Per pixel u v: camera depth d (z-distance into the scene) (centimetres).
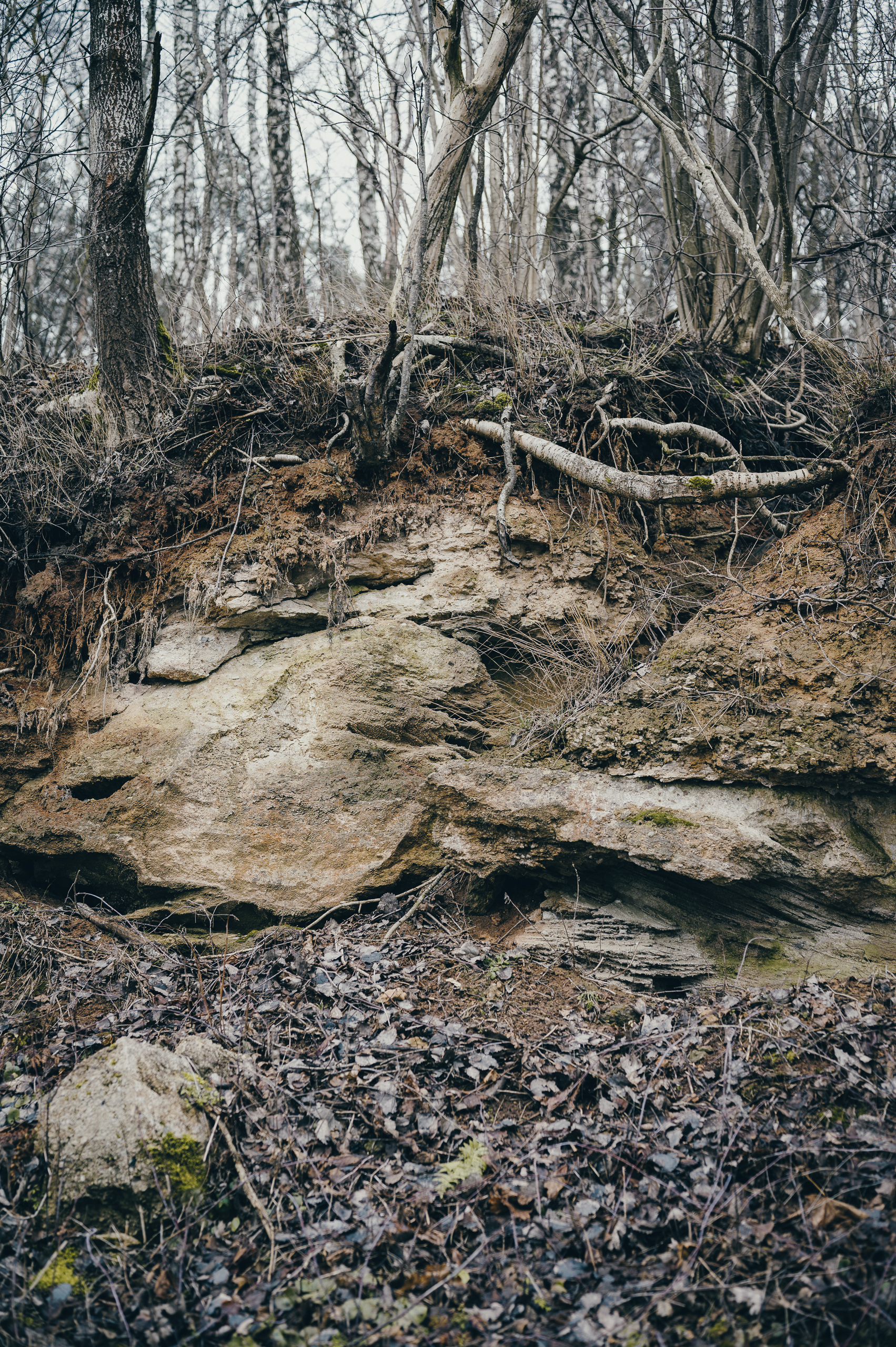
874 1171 307
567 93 1145
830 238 834
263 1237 309
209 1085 355
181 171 1184
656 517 586
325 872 498
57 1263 295
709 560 593
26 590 585
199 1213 312
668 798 457
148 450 590
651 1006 418
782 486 515
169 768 521
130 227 612
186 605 555
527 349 622
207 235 1046
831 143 899
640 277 1052
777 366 675
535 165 885
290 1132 344
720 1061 372
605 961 446
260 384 605
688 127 712
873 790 442
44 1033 418
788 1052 368
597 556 559
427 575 557
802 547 511
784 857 429
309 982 435
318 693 524
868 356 563
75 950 484
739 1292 269
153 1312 276
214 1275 291
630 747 474
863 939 431
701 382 637
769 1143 325
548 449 555
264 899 496
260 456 580
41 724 557
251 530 560
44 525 595
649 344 661
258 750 519
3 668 576
